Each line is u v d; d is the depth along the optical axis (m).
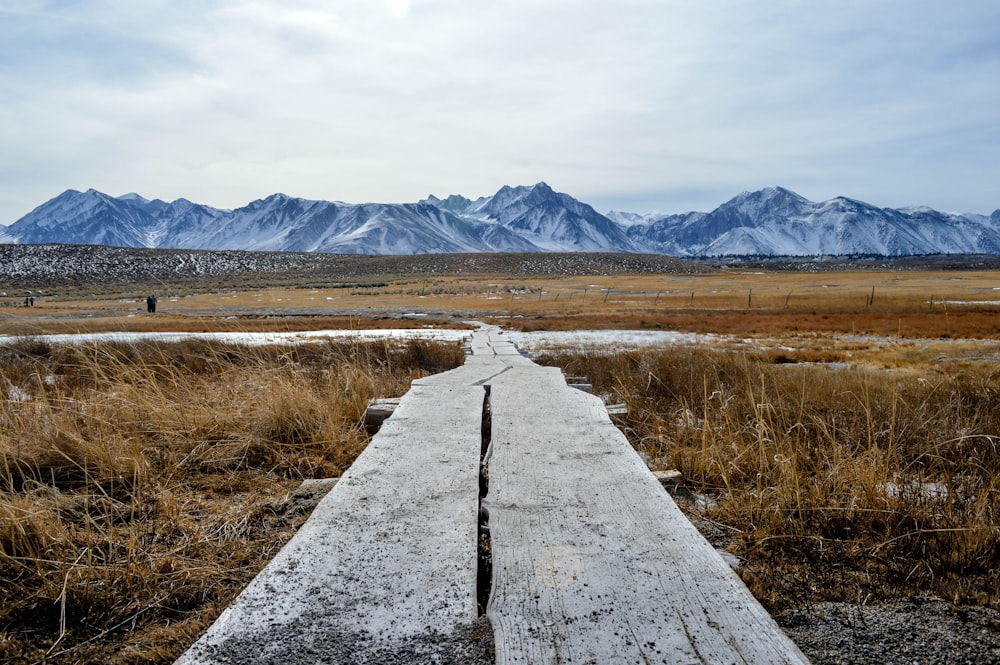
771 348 19.55
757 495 3.45
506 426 4.10
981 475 4.38
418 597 1.84
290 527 3.11
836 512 3.28
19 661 2.00
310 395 5.73
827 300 47.28
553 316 37.00
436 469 3.07
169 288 98.38
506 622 1.69
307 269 141.88
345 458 4.55
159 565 2.58
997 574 2.66
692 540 2.22
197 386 6.80
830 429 5.62
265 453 4.54
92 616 2.26
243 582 2.51
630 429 5.63
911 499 3.44
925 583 2.62
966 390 7.66
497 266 150.12
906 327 27.50
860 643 2.12
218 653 1.58
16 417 4.80
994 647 2.11
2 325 19.94
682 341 21.83
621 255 174.75
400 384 8.07
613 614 1.72
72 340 14.38
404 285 100.38
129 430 4.74
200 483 3.87
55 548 2.69
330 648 1.60
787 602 2.42
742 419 6.18
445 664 1.55
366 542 2.21
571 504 2.58
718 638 1.62
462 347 15.58
